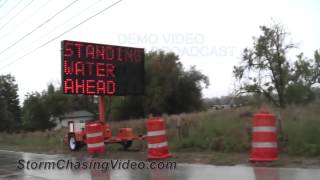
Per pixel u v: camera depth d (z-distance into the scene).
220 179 10.88
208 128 20.73
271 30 60.16
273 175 10.84
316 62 61.47
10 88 91.19
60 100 88.69
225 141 18.31
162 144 16.33
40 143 34.12
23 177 13.61
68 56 21.86
